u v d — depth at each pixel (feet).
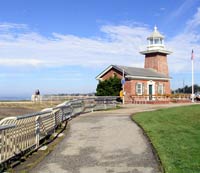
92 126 55.93
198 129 50.39
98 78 162.50
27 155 33.71
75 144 39.78
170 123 58.03
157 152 34.01
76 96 167.22
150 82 162.09
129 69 157.58
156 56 180.45
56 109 54.54
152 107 108.27
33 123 36.76
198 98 180.34
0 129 26.66
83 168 28.86
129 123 58.90
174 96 163.12
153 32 182.50
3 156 28.32
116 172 27.50
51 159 32.24
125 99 147.84
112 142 40.57
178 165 28.53
